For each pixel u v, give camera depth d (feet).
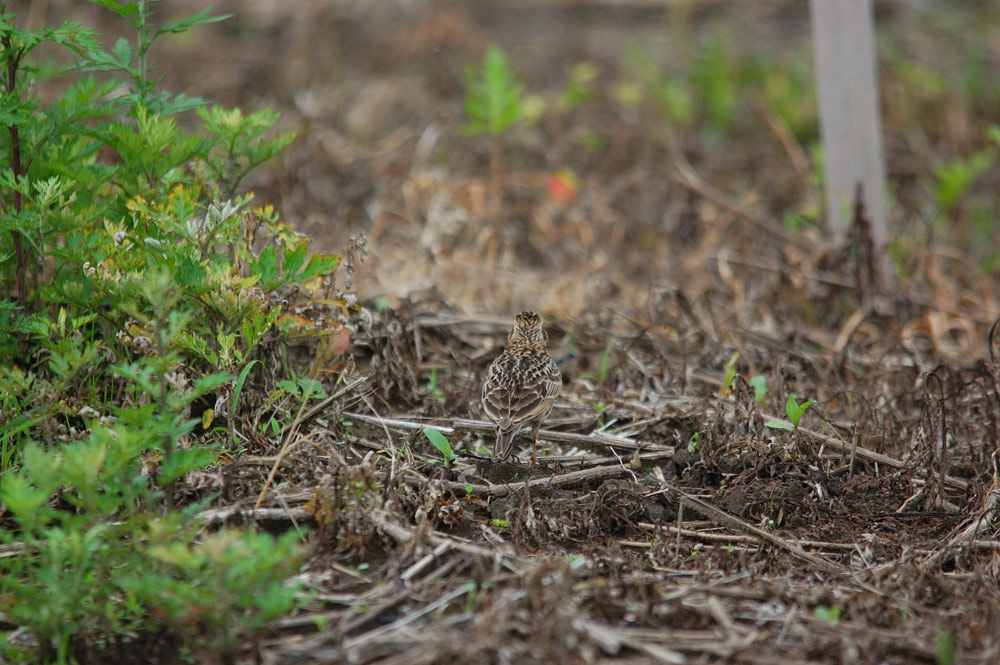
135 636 23.41
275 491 28.25
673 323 43.01
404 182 60.03
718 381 38.93
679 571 26.84
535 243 55.83
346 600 24.75
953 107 72.59
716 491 31.04
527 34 90.17
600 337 42.11
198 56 78.59
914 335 45.19
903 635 23.75
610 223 57.31
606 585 24.61
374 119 71.46
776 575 26.91
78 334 29.94
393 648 22.88
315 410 31.42
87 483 22.43
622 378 38.96
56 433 28.81
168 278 25.16
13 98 29.71
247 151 34.27
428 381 38.50
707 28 91.40
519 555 26.76
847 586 26.27
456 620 23.61
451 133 69.15
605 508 28.96
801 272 48.91
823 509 30.50
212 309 30.07
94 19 80.28
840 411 37.63
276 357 32.73
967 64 79.77
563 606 23.00
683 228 55.98
